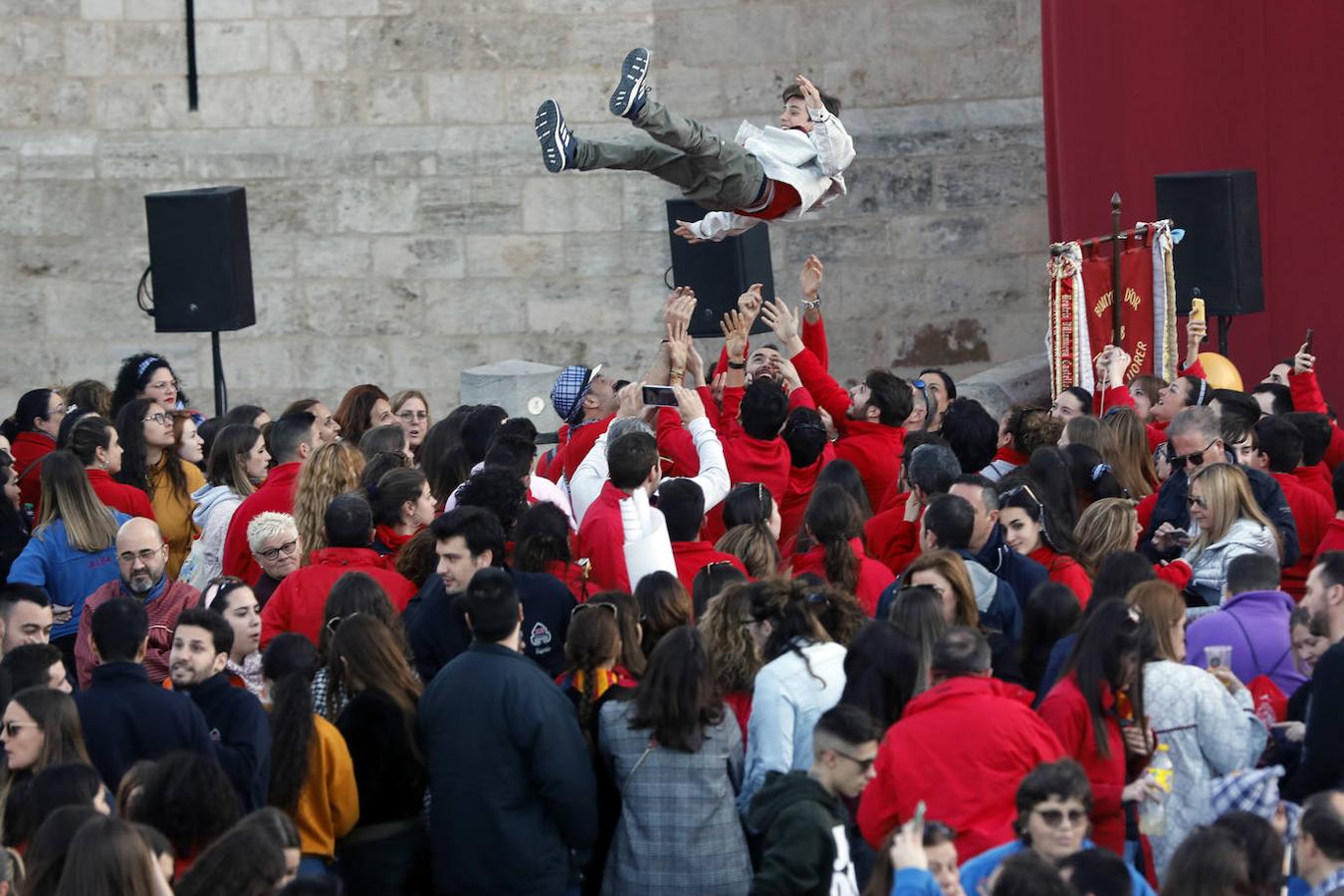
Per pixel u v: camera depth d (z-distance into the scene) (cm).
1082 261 3841
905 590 2006
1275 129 4488
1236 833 1459
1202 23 4559
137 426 3153
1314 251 4456
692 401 2686
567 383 3303
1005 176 5378
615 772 1930
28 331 5300
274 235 5347
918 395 3481
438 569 2281
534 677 1914
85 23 5297
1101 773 1808
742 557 2378
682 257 4319
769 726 1900
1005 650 2086
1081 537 2383
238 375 5381
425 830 1997
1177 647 1941
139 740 1889
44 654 2019
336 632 2000
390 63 5353
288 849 1561
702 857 1886
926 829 1545
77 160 5269
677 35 5416
